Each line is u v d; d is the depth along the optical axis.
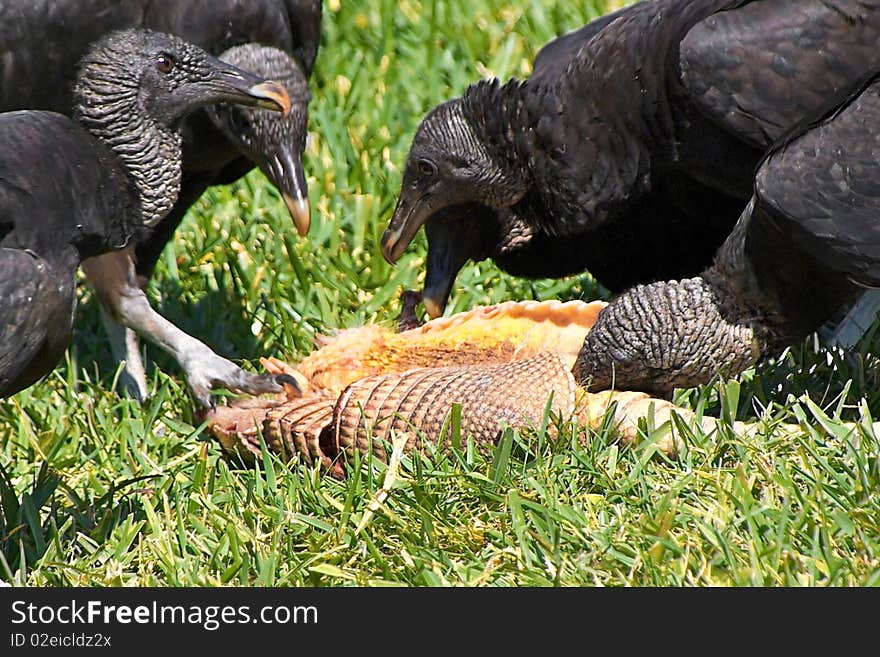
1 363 9.12
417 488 9.84
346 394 10.69
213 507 10.07
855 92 10.32
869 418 10.39
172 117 10.51
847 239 10.00
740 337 10.56
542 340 11.70
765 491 9.63
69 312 9.60
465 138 12.14
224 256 14.98
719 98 10.88
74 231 9.71
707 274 10.54
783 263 10.32
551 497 9.63
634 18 11.68
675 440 10.30
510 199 12.27
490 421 10.46
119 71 10.21
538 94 11.86
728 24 10.95
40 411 12.19
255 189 16.11
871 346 12.52
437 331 11.83
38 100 11.59
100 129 10.20
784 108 10.84
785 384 11.62
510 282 14.41
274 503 10.09
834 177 10.06
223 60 11.76
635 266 12.62
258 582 9.17
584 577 8.93
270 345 13.62
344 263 14.70
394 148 16.69
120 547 9.66
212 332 13.73
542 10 19.53
